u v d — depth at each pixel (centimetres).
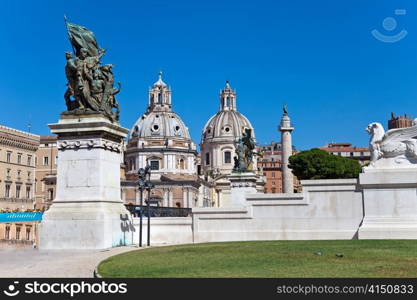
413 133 2417
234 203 5322
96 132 2328
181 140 17500
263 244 2138
